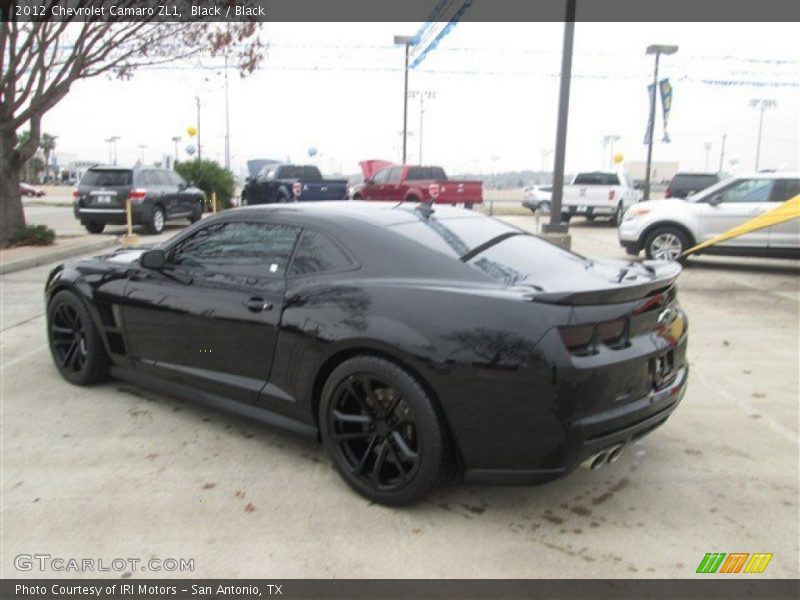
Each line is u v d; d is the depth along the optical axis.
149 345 4.56
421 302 3.30
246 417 4.06
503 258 3.72
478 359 3.09
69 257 12.74
